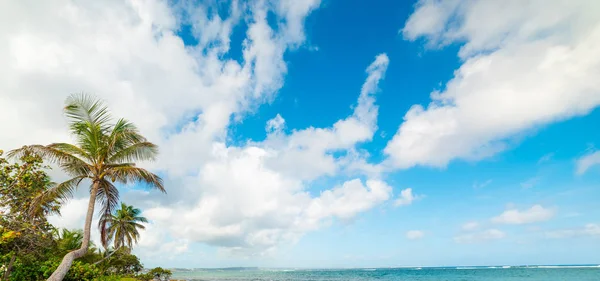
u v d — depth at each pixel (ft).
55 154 42.34
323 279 271.49
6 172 38.75
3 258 39.14
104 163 45.80
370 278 291.58
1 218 34.81
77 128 43.80
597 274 269.85
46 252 45.73
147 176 45.83
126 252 130.31
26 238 37.86
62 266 35.99
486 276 283.38
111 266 125.90
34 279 41.83
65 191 43.98
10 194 38.04
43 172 42.32
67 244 81.00
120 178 46.55
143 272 154.92
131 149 46.96
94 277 50.80
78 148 45.24
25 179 39.40
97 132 45.27
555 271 343.87
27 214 39.50
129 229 129.90
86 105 44.50
